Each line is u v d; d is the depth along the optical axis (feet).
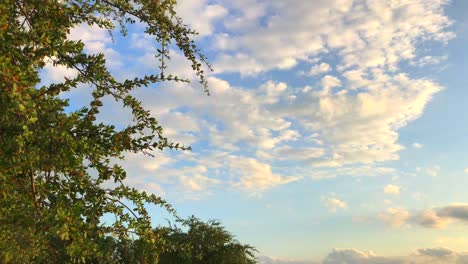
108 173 14.57
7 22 12.53
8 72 10.64
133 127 15.39
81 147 13.20
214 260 112.88
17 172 12.10
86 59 14.79
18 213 12.63
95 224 14.38
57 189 13.65
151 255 15.52
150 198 16.07
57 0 14.44
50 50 13.08
